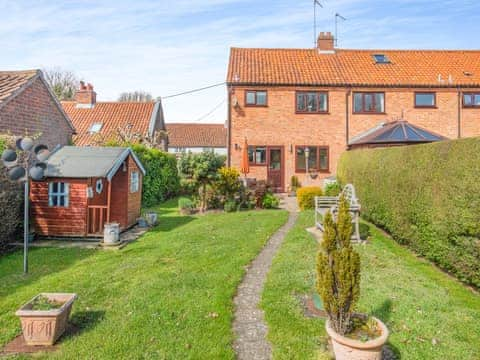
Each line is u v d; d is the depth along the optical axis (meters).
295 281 5.59
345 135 19.11
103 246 8.22
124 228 10.11
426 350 3.63
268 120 19.02
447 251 5.96
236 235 9.02
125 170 10.31
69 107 24.80
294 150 19.06
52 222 9.07
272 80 18.94
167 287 5.33
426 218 6.69
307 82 18.92
